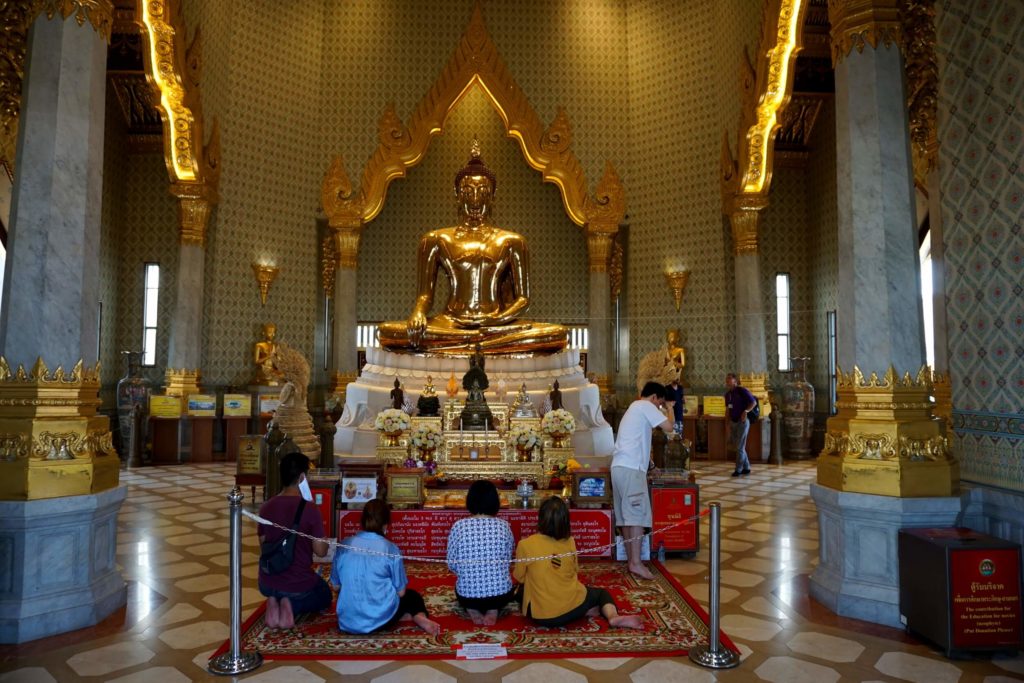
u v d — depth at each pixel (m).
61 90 4.12
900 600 3.87
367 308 14.75
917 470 4.02
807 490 8.53
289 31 13.23
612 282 14.45
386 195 14.29
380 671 3.30
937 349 5.95
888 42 4.45
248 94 12.59
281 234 13.05
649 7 13.79
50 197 4.03
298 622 3.95
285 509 3.85
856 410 4.31
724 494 8.23
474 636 3.71
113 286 12.39
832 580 4.26
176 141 11.05
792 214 13.27
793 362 12.26
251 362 12.59
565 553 3.89
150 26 9.92
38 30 4.16
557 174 13.80
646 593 4.50
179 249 11.73
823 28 11.80
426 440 5.75
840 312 4.54
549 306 14.94
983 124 4.38
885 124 4.40
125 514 6.90
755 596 4.46
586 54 14.04
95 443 4.11
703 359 12.72
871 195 4.38
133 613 4.11
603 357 13.48
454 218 15.00
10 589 3.72
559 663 3.40
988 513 4.18
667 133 13.41
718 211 12.66
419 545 5.11
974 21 4.45
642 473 4.97
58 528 3.85
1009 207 4.17
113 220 12.38
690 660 3.44
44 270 3.99
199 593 4.48
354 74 13.73
